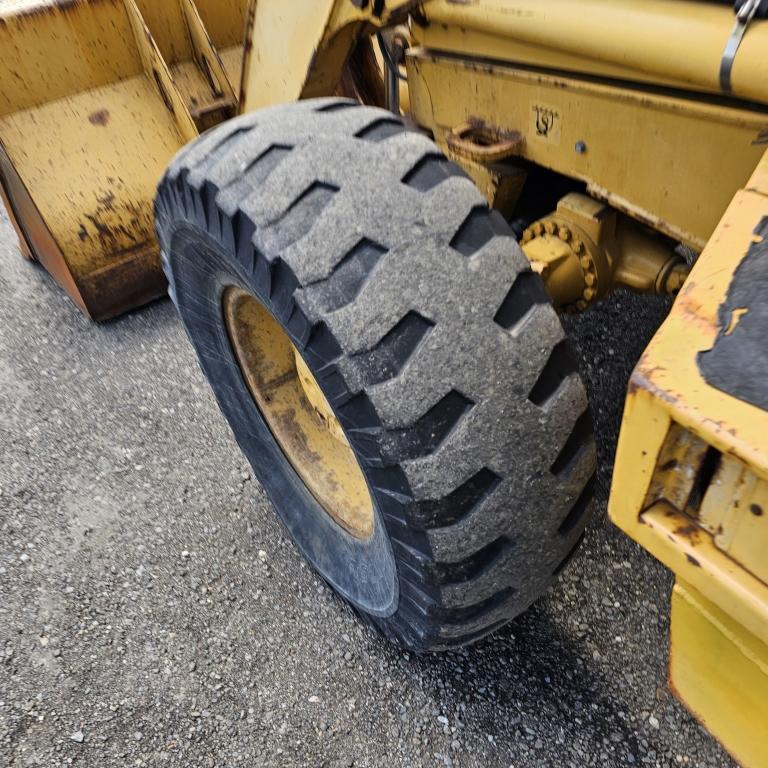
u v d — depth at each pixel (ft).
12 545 7.17
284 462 6.33
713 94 3.80
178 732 5.64
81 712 5.82
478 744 5.34
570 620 5.99
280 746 5.48
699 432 2.37
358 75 7.12
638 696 5.49
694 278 2.75
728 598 2.65
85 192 9.12
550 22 4.17
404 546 4.29
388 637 5.64
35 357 9.50
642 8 3.75
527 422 3.94
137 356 9.33
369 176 3.98
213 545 6.98
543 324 4.00
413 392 3.76
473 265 3.88
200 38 9.29
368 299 3.77
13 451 8.18
